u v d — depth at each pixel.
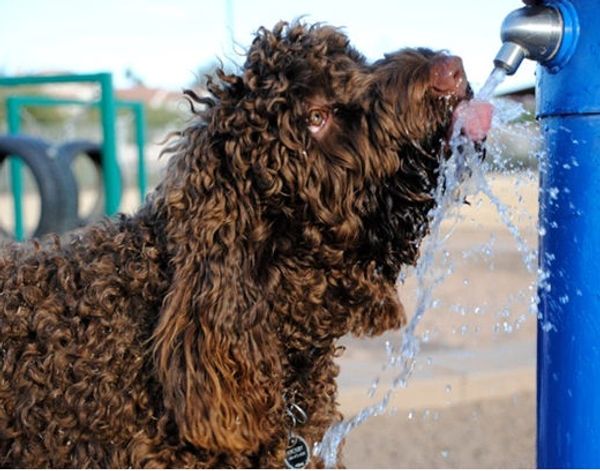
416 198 1.42
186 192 1.41
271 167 1.40
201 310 1.34
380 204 1.42
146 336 1.40
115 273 1.43
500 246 6.02
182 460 1.37
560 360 1.31
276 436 1.43
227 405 1.33
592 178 1.29
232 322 1.35
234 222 1.39
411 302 2.87
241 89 1.44
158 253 1.43
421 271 1.41
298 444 1.46
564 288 1.30
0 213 9.52
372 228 1.43
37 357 1.39
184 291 1.36
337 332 1.47
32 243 1.56
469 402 2.91
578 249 1.29
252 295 1.38
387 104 1.40
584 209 1.29
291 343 1.46
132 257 1.44
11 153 4.25
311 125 1.41
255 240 1.40
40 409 1.38
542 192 1.33
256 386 1.36
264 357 1.38
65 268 1.44
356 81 1.41
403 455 2.40
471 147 1.36
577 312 1.30
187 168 1.42
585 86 1.28
